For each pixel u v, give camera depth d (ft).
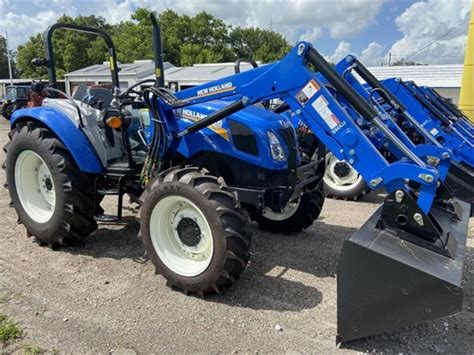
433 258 7.87
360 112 8.98
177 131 11.47
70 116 12.46
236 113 11.35
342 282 7.97
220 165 11.61
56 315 9.24
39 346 8.14
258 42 187.32
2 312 9.27
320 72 9.10
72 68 148.36
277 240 14.15
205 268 9.71
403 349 8.21
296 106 9.42
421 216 8.18
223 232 9.28
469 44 30.94
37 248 12.98
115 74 14.96
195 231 10.13
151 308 9.59
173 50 146.61
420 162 8.43
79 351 8.04
